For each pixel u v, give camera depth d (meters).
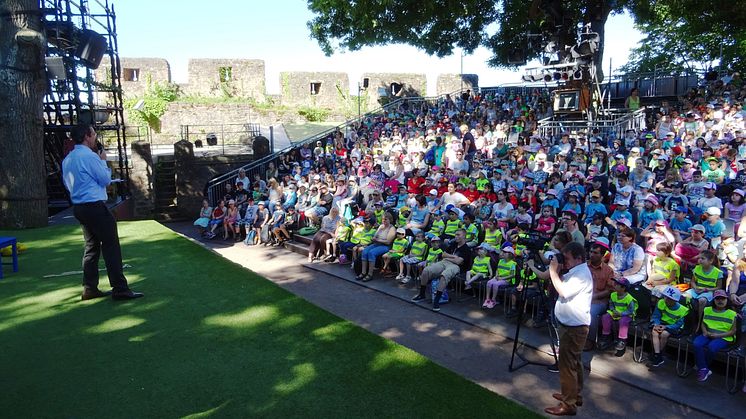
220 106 30.86
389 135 22.89
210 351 5.05
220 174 21.19
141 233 10.27
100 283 6.72
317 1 20.83
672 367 6.86
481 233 10.88
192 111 30.34
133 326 5.47
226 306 6.25
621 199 10.92
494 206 11.81
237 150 23.39
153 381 4.41
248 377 4.62
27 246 8.70
